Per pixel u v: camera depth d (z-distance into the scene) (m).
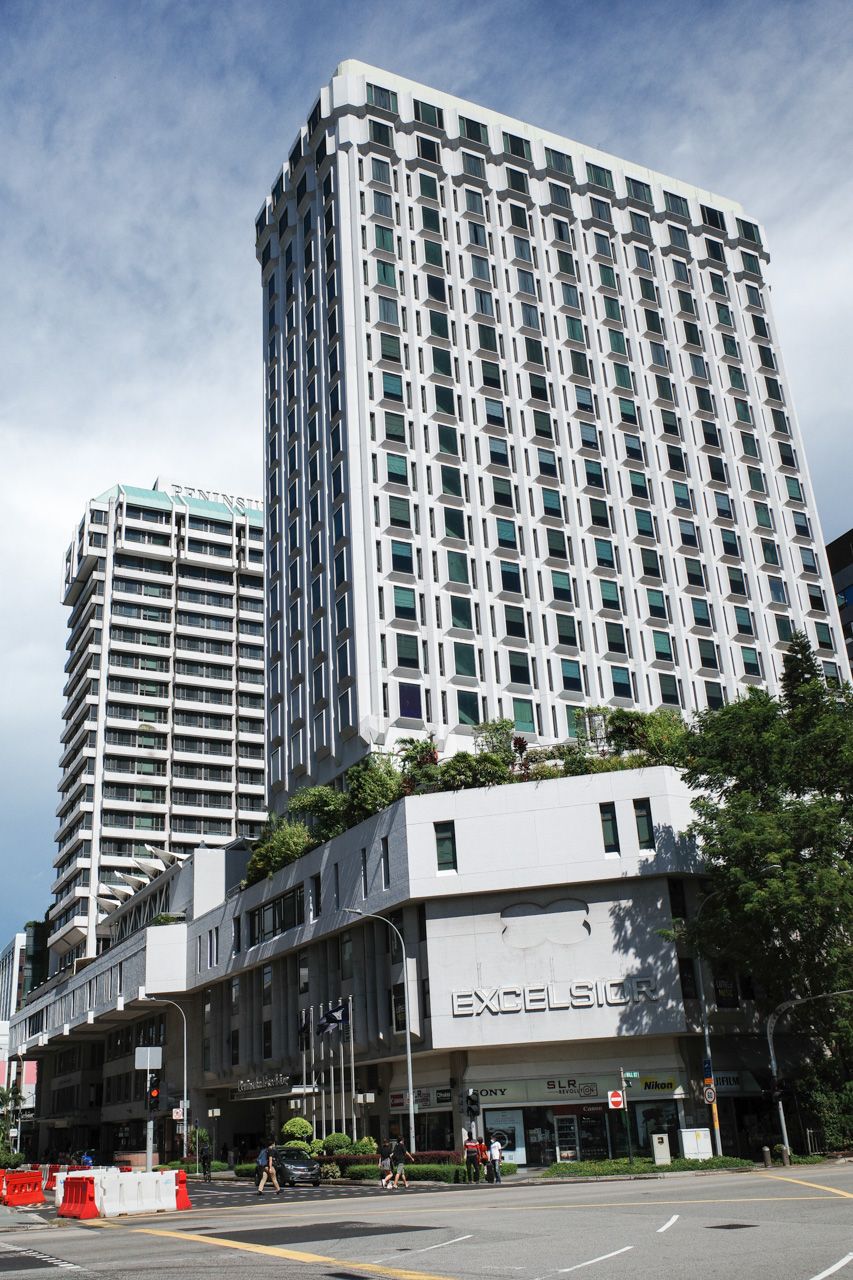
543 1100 49.16
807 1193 25.17
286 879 66.56
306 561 76.75
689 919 49.53
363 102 82.00
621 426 82.56
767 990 47.06
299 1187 46.19
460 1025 49.59
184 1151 71.75
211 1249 18.83
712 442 86.00
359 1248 17.67
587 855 50.53
